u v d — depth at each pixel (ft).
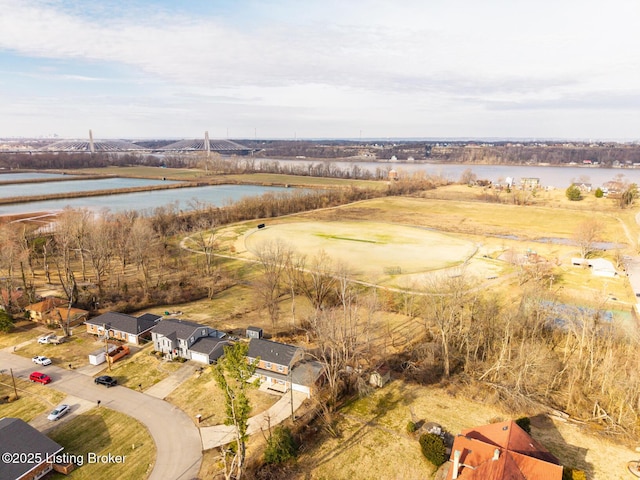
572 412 173.78
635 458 149.28
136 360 213.05
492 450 132.05
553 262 363.76
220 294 308.60
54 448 144.66
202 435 159.02
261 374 194.18
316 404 175.11
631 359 185.88
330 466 145.28
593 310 242.37
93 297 280.51
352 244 433.89
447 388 190.19
